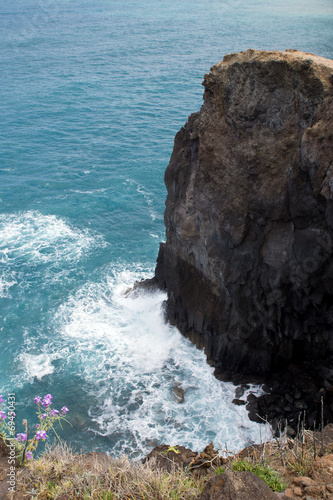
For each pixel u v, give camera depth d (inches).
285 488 269.6
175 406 863.7
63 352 1018.7
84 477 295.6
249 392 876.0
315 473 276.5
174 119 2637.8
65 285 1256.2
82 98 3036.4
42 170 1989.4
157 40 5128.0
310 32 5216.5
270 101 777.6
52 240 1473.9
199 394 888.9
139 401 879.7
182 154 1004.6
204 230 913.5
